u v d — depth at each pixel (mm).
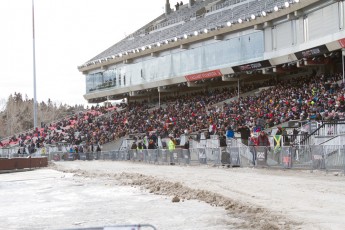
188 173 23453
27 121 155375
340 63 43219
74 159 50812
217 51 55562
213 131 37375
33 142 65438
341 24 38656
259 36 49875
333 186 15562
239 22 51031
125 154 41875
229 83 59688
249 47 51250
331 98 32969
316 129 24281
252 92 50281
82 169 32781
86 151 52625
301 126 28375
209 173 22812
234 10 60281
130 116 63781
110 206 14703
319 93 36531
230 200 13312
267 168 23516
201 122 44188
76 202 16297
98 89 79438
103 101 83000
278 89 44312
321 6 41000
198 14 71500
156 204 14430
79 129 67250
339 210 11211
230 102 49875
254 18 48906
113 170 29594
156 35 73688
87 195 18062
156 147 40562
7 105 160625
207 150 28547
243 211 11945
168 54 63562
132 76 70750
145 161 37531
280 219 10305
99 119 69375
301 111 33500
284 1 47312
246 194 14539
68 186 22047
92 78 80938
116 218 12422
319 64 42875
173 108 58250
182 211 12711
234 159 26094
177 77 61406
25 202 17297
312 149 20766
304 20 43938
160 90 65562
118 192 18344
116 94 75312
